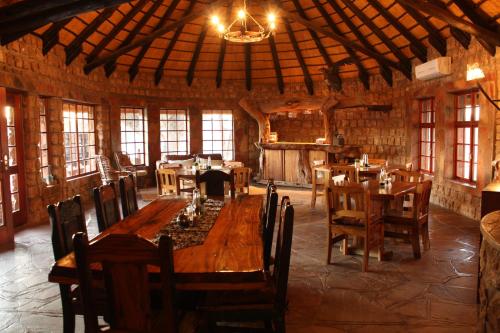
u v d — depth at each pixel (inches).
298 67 430.0
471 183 271.1
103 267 76.8
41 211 267.7
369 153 410.9
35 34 259.4
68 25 281.3
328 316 131.0
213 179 186.1
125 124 411.8
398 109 378.3
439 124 304.0
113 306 78.7
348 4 308.3
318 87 441.1
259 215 139.3
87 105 359.3
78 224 118.6
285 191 380.5
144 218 136.3
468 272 168.9
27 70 250.8
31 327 124.3
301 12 339.9
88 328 78.7
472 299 142.9
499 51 226.4
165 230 120.0
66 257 95.7
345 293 149.0
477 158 256.7
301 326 124.6
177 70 427.5
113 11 294.4
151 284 85.7
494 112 233.1
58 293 150.3
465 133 286.8
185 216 125.1
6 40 221.6
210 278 84.9
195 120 445.4
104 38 329.1
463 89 270.5
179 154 450.0
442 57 284.7
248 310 99.4
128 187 164.6
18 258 191.0
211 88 450.6
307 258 189.2
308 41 388.5
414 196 183.9
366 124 412.5
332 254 195.2
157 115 424.5
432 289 151.9
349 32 354.9
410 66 350.3
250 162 466.9
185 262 91.4
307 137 464.8
